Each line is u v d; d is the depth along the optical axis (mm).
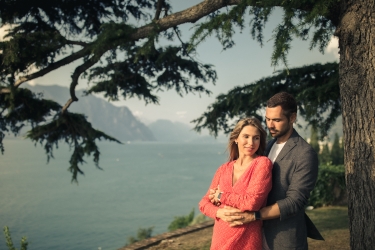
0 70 5055
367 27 2881
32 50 4770
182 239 6141
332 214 8414
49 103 6703
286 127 2367
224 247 2258
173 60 6316
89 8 6078
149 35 4426
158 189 106875
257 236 2275
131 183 121500
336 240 5730
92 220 67125
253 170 2275
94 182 125250
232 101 6668
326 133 6125
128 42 4703
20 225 63500
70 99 6402
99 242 51906
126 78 6445
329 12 3098
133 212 73875
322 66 6184
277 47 2885
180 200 87500
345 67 3053
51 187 113375
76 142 6996
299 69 6227
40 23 5926
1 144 6559
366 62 2881
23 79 5316
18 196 95812
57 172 157875
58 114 6777
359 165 2895
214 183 2510
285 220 2279
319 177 9633
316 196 9586
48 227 61906
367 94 2861
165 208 77688
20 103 6430
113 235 55844
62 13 6055
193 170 165250
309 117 5738
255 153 2502
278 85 6426
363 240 2854
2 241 51344
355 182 2939
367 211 2822
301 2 3061
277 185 2311
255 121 2389
